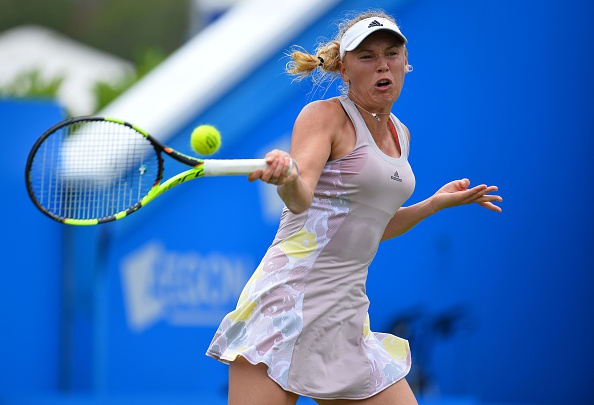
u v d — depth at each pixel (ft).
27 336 97.76
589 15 104.58
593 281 104.68
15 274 97.71
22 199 97.50
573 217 104.78
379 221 47.96
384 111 47.83
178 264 98.63
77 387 98.02
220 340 48.11
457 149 102.99
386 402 49.24
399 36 46.55
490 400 103.30
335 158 46.91
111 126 84.17
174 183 44.29
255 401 46.29
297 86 99.96
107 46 390.63
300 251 47.19
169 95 100.73
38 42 255.91
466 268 103.14
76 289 98.07
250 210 99.35
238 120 99.40
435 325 102.47
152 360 98.37
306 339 46.70
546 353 104.42
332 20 100.89
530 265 104.22
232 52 102.01
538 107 104.22
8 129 97.50
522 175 104.12
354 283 47.98
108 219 44.09
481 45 103.40
